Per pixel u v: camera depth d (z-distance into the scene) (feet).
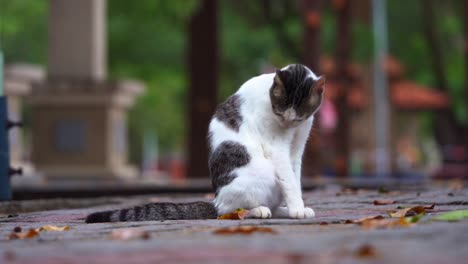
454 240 16.07
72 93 81.20
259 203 23.86
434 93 131.64
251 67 113.19
